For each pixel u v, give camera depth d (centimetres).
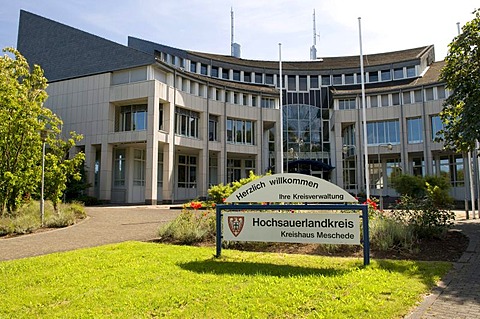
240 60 4912
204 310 473
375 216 1029
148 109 3056
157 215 1903
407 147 3744
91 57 3472
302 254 875
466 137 1398
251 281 610
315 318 442
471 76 1507
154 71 3216
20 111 1552
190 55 4391
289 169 4206
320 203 786
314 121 4356
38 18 3891
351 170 4119
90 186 3120
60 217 1487
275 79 4666
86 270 705
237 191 843
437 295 537
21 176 1559
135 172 3394
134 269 706
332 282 591
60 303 520
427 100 3694
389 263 732
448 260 784
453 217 1036
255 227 814
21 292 571
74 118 3356
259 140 4056
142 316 458
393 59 4703
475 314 458
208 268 708
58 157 1767
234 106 3912
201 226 1110
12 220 1366
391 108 3853
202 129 3638
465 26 1523
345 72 4600
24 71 1784
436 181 2547
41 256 855
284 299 507
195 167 3956
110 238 1168
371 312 458
